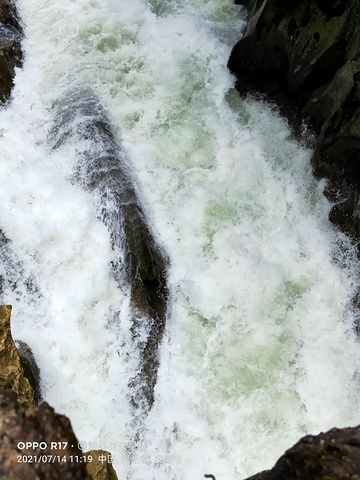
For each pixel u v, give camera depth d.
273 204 8.29
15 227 7.39
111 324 6.92
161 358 6.99
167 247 7.74
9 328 5.50
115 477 5.36
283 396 6.88
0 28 9.02
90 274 7.18
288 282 7.66
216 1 10.19
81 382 6.58
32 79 8.95
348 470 3.92
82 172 7.86
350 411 6.80
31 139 8.26
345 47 7.98
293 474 4.05
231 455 6.49
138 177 8.20
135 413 6.61
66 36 9.57
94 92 8.88
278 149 8.79
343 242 7.88
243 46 8.94
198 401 6.79
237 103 9.22
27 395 5.32
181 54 9.59
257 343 7.17
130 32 9.76
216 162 8.59
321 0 7.99
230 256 7.78
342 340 7.28
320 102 8.27
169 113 8.93
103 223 7.48
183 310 7.36
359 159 7.68
